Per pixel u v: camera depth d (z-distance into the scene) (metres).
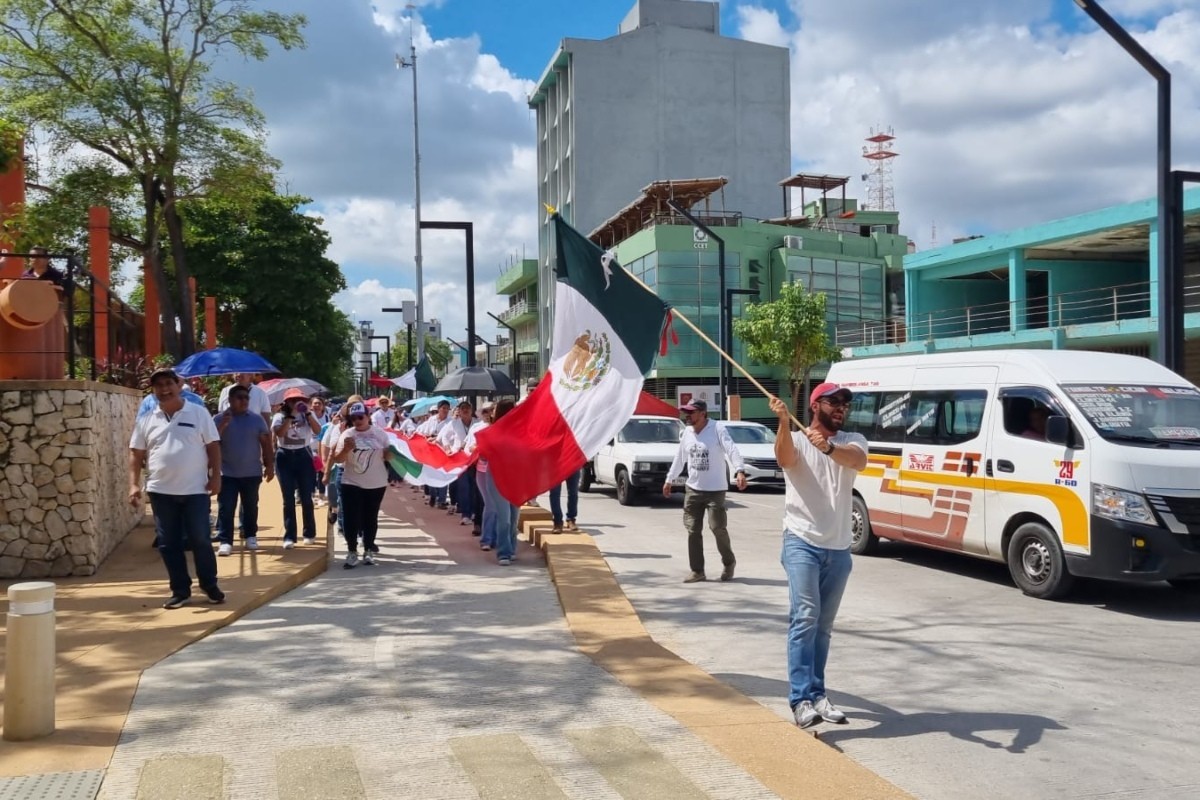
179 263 25.73
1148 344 28.86
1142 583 9.12
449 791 4.37
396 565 11.07
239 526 12.32
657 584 10.17
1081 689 6.34
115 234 25.36
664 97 56.47
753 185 57.56
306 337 40.69
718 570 11.05
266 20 24.16
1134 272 33.91
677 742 5.02
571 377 8.62
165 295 25.34
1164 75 12.70
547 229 61.62
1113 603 9.18
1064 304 32.41
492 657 6.80
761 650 7.40
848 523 5.51
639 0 58.62
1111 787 4.69
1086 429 9.03
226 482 10.79
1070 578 9.20
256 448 10.96
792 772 4.61
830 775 4.57
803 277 43.78
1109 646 7.51
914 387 11.44
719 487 10.18
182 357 25.61
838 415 5.39
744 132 57.53
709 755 4.83
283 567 10.01
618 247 47.84
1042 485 9.35
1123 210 27.50
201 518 8.12
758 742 5.02
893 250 47.94
